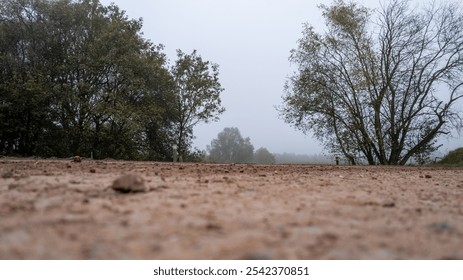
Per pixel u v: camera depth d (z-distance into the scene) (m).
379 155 28.86
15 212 2.62
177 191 4.17
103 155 31.67
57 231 2.10
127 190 3.85
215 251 1.81
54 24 30.67
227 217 2.71
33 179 5.04
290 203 3.52
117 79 31.84
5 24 29.86
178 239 2.02
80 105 29.22
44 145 29.78
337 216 2.88
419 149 28.53
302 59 29.66
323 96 28.92
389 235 2.27
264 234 2.19
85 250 1.76
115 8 34.22
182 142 37.03
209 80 36.84
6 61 28.73
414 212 3.20
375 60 28.34
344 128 29.03
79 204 3.04
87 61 30.67
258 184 5.46
